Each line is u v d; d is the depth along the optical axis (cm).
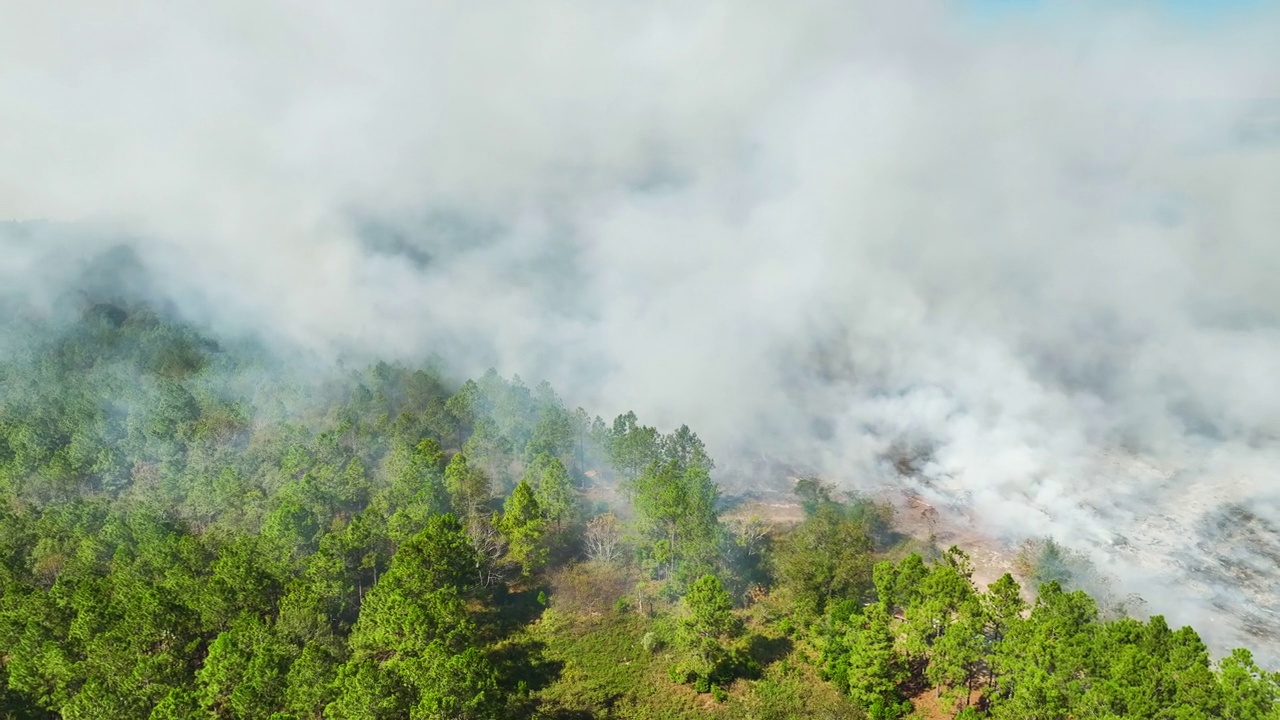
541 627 9175
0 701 6819
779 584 9869
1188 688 5616
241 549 8419
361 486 11288
